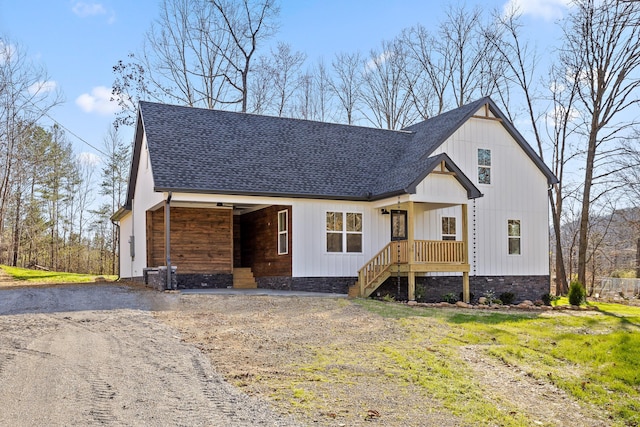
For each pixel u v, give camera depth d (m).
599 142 27.66
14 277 28.11
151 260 21.27
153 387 7.26
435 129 23.84
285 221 20.53
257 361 8.88
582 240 26.88
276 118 23.70
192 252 21.00
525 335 12.95
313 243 20.12
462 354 10.62
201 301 15.15
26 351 9.14
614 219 35.72
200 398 6.89
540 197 24.67
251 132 22.20
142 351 9.23
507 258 23.67
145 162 21.83
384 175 21.67
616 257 40.78
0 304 14.93
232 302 15.09
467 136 23.06
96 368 8.12
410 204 18.75
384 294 20.78
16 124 33.88
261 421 6.22
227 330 11.30
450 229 22.70
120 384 7.35
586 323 15.23
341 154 22.70
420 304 17.58
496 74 35.50
